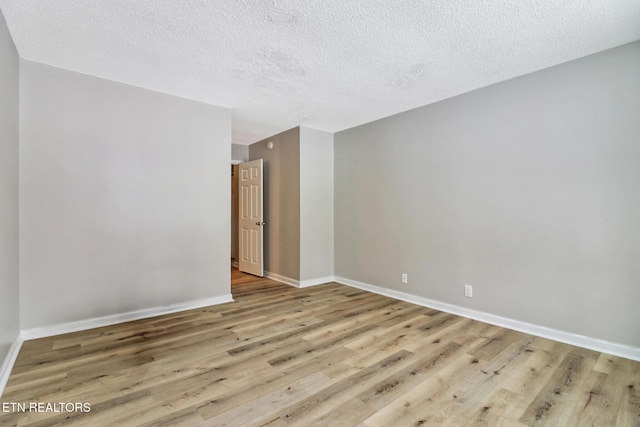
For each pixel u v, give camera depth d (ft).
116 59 8.00
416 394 5.78
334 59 7.92
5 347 6.50
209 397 5.65
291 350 7.59
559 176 8.14
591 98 7.62
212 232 11.35
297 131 14.17
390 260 12.53
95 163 9.02
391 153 12.49
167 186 10.34
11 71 7.02
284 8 5.92
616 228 7.30
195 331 8.77
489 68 8.38
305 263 14.23
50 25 6.52
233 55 7.76
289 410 5.31
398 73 8.68
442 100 10.70
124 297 9.53
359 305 11.31
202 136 11.07
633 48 7.06
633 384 6.09
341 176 14.84
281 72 8.67
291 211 14.58
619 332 7.27
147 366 6.75
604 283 7.47
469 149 9.98
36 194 8.14
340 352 7.50
